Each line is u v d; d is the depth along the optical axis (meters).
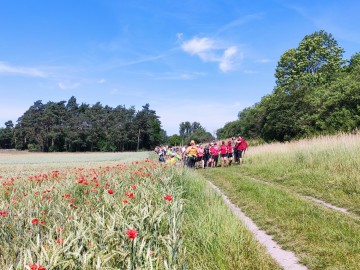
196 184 12.06
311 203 9.78
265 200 10.48
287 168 16.80
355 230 7.01
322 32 60.19
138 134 131.25
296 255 6.08
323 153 16.61
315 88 52.66
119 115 138.88
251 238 6.50
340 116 39.78
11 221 5.70
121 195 7.68
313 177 13.58
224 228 6.42
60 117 131.75
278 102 52.03
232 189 13.46
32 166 37.97
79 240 4.25
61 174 14.16
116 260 4.18
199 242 5.90
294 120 48.75
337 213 8.48
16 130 136.62
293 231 7.26
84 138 127.06
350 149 15.24
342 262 5.51
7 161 53.19
